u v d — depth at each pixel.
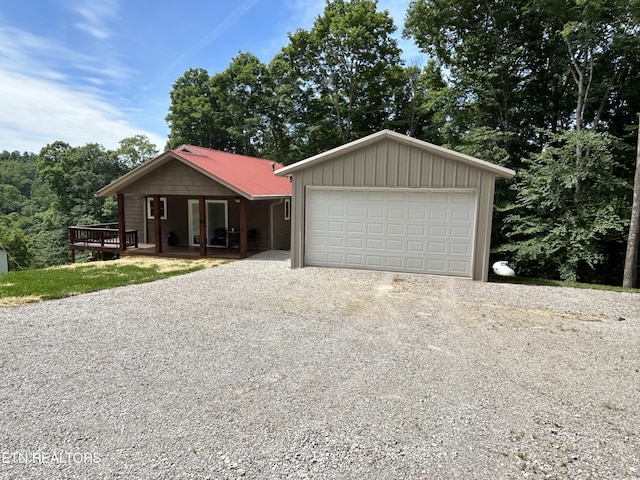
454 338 5.36
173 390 3.79
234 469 2.67
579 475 2.65
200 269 10.74
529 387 3.95
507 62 15.80
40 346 4.93
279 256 13.22
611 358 4.75
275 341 5.16
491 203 8.95
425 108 20.94
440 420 3.31
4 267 22.25
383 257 9.97
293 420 3.29
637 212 10.39
